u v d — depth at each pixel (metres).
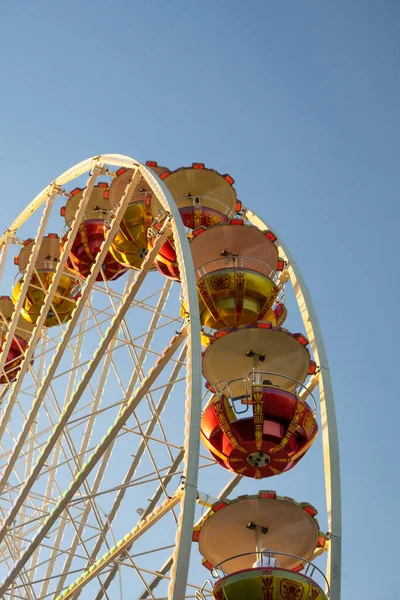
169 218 28.08
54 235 39.59
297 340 27.92
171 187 34.12
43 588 30.08
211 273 30.25
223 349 28.27
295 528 25.62
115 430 25.86
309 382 27.70
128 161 31.31
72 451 27.25
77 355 33.69
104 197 36.31
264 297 30.20
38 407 28.94
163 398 30.77
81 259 37.06
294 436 27.08
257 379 28.34
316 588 23.36
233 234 31.17
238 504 25.33
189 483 21.92
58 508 26.03
